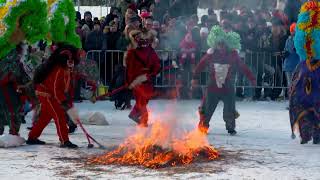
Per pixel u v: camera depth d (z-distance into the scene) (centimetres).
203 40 1355
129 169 668
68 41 941
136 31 1026
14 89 856
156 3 1490
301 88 873
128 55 1024
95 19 1466
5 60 843
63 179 618
